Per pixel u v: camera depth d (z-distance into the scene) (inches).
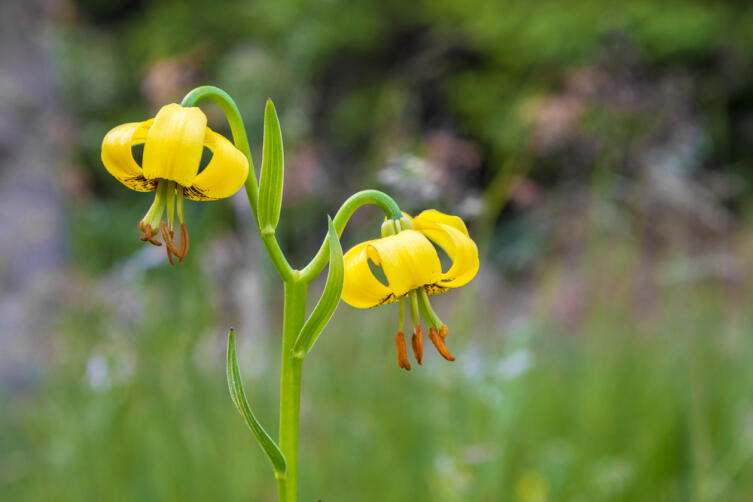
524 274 191.8
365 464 110.4
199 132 43.7
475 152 126.2
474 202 113.2
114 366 106.7
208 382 112.2
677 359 138.2
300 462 108.4
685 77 165.3
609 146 150.3
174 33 409.4
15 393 161.8
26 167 188.1
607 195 155.9
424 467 107.0
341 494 106.8
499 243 212.5
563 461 113.9
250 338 112.8
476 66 398.9
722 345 148.6
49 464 119.3
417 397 113.2
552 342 153.3
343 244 222.7
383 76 422.9
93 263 142.9
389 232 50.4
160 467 106.1
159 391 108.4
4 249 181.9
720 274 157.9
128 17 460.8
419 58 171.5
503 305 171.3
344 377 123.6
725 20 351.6
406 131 146.1
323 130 406.0
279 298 191.3
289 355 51.2
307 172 150.3
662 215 171.3
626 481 114.1
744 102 334.3
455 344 108.0
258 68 141.3
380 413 115.4
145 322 111.5
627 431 128.6
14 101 193.9
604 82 147.4
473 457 99.6
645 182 155.8
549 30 373.4
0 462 128.4
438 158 121.6
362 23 407.5
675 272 150.1
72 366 127.0
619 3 352.5
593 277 156.6
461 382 105.0
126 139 45.4
